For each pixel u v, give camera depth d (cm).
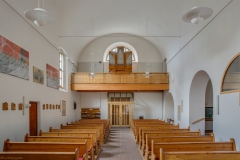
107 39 1566
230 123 561
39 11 418
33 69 704
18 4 585
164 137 557
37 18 443
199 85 902
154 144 454
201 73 829
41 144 465
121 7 1011
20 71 609
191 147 457
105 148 823
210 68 695
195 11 445
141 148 759
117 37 1564
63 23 941
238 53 521
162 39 1295
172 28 1021
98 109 1577
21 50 617
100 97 1591
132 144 902
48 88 861
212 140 551
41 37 784
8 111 542
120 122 1584
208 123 1210
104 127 1005
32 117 726
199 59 798
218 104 632
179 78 1096
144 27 1238
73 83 1280
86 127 900
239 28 520
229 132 565
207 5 666
